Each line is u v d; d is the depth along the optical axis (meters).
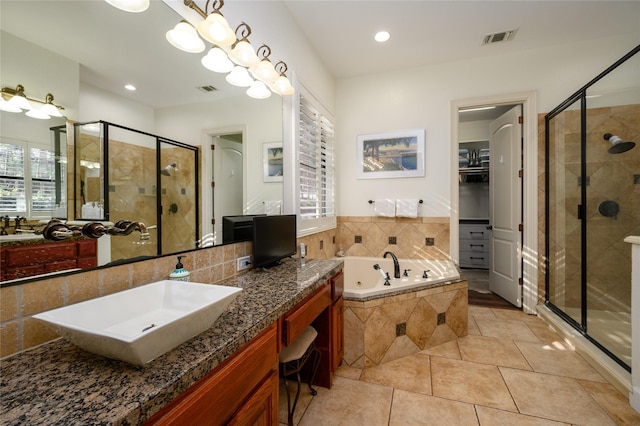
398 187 3.51
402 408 1.63
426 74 3.40
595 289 2.63
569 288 2.78
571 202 2.78
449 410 1.61
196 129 1.48
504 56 3.15
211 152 1.58
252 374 0.95
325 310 1.80
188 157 1.43
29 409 0.52
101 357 0.73
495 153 3.72
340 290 2.00
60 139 0.91
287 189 2.33
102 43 1.04
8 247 0.76
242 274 1.71
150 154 1.23
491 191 3.83
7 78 0.78
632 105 2.53
